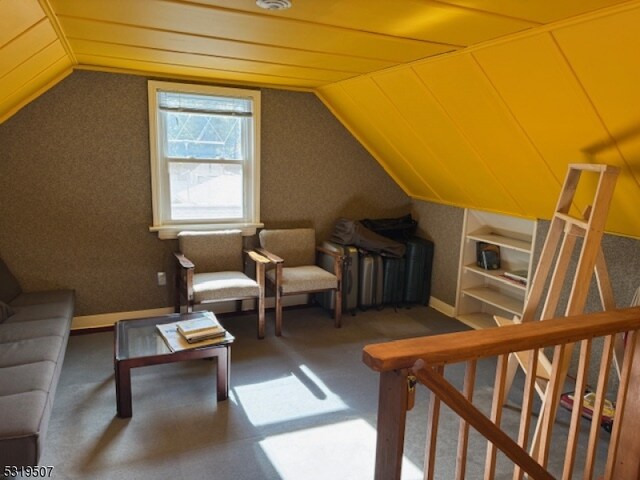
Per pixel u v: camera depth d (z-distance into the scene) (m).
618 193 2.46
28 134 3.30
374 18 1.94
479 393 2.91
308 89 4.04
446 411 2.68
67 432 2.37
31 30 2.01
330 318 4.11
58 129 3.37
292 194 4.21
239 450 2.28
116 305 3.76
